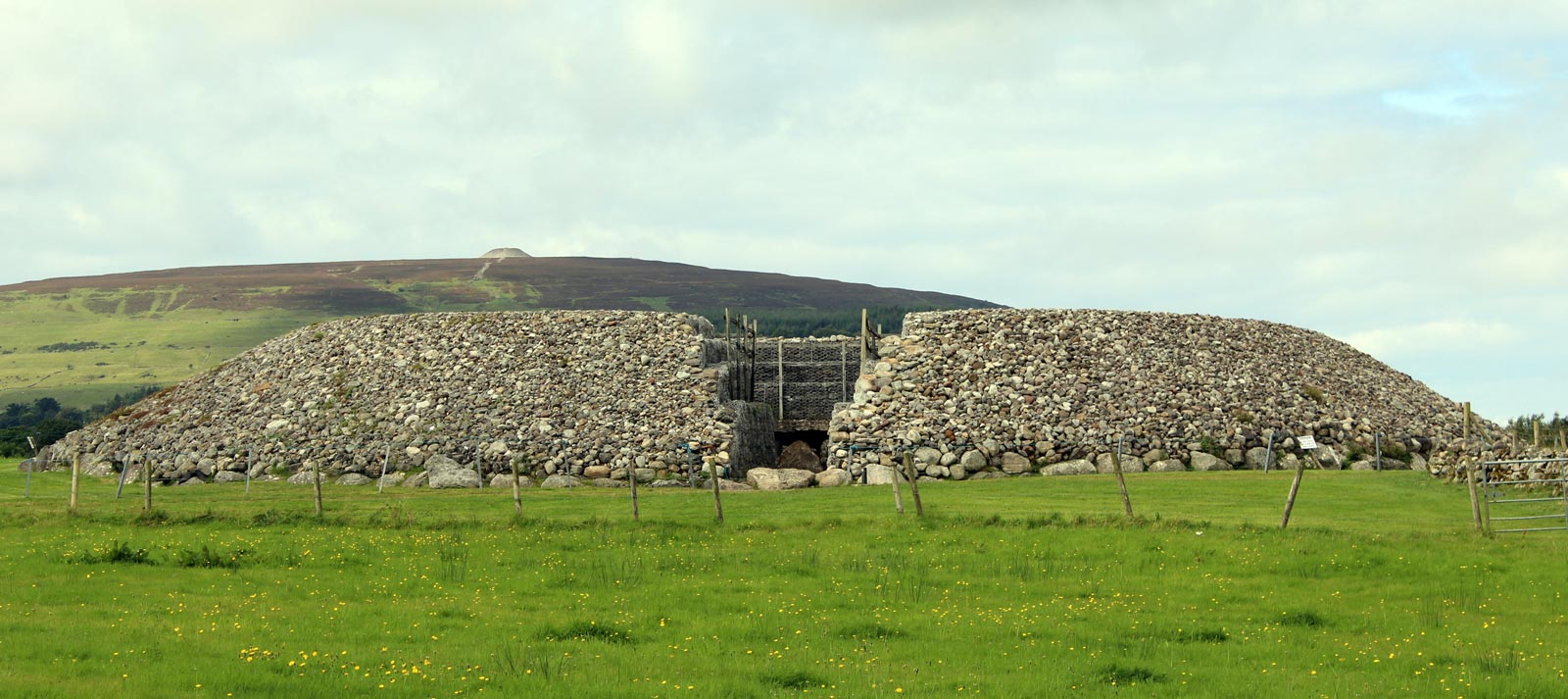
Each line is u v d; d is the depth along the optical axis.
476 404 67.62
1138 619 28.16
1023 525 40.16
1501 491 47.56
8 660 23.48
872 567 34.41
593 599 30.45
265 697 21.17
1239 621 28.08
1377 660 24.27
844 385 76.56
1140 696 21.64
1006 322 72.81
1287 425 64.50
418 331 76.25
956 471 60.38
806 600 30.22
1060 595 31.00
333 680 22.30
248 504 48.88
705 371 69.75
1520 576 31.53
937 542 37.84
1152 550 36.03
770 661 24.05
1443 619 27.83
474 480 60.19
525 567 35.06
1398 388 73.38
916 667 23.62
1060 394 65.75
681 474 61.44
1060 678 22.69
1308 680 22.73
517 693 21.59
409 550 37.78
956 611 29.09
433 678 22.50
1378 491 49.81
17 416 164.12
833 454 62.16
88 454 69.19
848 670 23.31
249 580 33.16
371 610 29.17
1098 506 45.88
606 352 72.31
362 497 54.31
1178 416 64.25
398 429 65.81
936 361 68.62
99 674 22.67
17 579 32.78
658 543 38.88
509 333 75.19
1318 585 31.64
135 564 35.44
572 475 61.50
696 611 29.20
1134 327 73.06
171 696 20.98
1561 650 24.89
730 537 39.75
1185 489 51.31
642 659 24.20
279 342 78.62
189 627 26.91
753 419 71.31
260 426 68.00
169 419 71.12
